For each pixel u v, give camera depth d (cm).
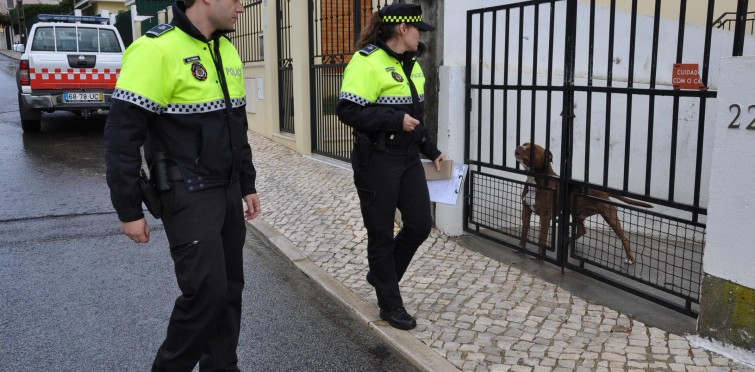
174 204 274
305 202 673
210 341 313
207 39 279
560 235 477
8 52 4628
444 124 558
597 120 711
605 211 476
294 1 884
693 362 340
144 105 261
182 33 273
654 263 538
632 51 404
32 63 1052
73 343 379
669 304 398
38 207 684
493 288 450
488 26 606
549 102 477
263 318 419
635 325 388
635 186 759
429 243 550
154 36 266
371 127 352
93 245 563
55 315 418
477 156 568
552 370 336
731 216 335
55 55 1062
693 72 371
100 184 789
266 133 1066
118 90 261
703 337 356
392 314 389
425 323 396
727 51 856
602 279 446
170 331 285
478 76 564
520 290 446
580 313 407
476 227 562
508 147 635
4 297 446
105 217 651
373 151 366
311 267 504
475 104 576
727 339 344
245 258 537
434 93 567
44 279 481
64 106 1077
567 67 454
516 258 515
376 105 362
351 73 359
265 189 743
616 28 725
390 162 366
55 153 985
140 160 268
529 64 643
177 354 284
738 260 334
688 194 789
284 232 592
